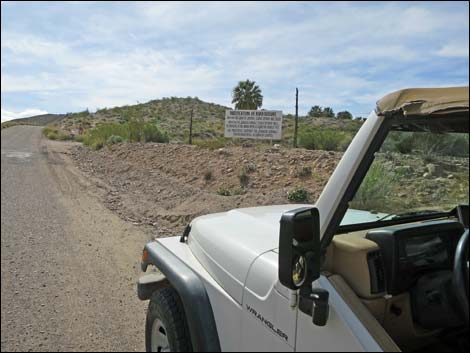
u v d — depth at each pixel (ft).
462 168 6.75
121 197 34.47
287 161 40.68
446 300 5.82
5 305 14.33
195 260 8.64
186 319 8.26
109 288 15.93
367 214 6.75
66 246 20.93
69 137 103.19
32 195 33.30
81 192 35.83
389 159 6.35
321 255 5.94
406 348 6.57
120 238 22.81
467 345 6.54
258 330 6.39
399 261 6.17
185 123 150.51
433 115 5.21
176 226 25.89
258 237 7.63
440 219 7.50
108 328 12.98
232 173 39.58
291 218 5.21
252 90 119.14
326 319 5.25
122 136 76.89
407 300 6.34
